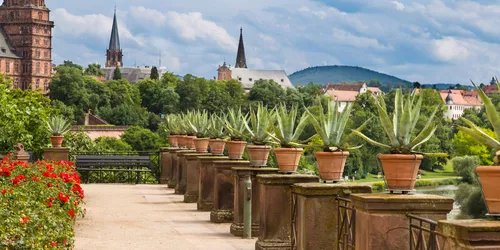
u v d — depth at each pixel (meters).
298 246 9.85
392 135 7.85
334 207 9.49
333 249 9.48
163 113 189.50
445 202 7.44
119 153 30.83
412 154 7.81
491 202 5.84
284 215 11.36
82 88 180.88
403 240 7.44
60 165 18.22
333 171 9.78
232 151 16.25
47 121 28.12
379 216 7.46
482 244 5.55
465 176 53.00
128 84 193.25
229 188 15.88
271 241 11.35
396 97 8.09
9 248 7.96
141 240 13.22
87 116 179.38
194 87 187.12
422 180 50.69
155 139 100.75
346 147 9.93
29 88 31.95
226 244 12.76
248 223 13.44
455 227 5.67
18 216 8.65
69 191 14.41
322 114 9.90
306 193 9.48
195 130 24.12
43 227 9.13
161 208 18.94
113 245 12.58
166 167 27.77
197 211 18.20
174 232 14.33
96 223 15.68
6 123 26.66
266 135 13.85
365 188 9.52
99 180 28.78
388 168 7.81
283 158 11.66
